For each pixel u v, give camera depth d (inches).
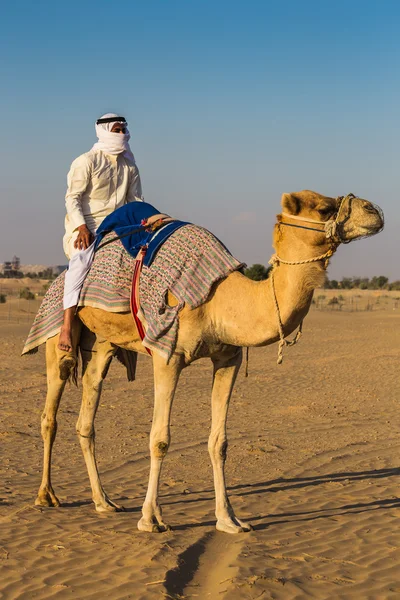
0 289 3585.1
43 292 3034.0
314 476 370.6
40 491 309.1
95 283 288.0
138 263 275.6
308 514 295.4
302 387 741.3
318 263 246.1
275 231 251.6
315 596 205.9
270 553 240.8
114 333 289.9
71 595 206.7
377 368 896.3
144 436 485.1
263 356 1072.2
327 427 518.6
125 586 212.4
